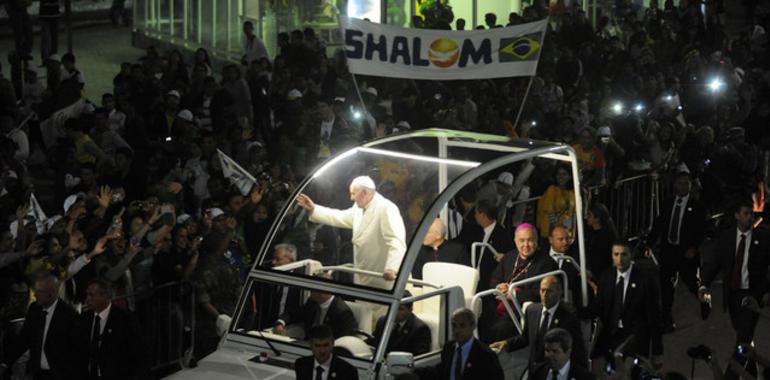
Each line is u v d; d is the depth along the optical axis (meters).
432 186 27.92
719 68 57.94
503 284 26.45
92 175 36.06
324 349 21.61
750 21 75.81
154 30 65.94
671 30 67.94
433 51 32.81
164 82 50.41
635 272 27.78
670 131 43.97
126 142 42.22
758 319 30.30
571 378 21.84
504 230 29.83
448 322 23.92
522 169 37.75
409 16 64.19
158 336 27.61
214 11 61.72
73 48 66.06
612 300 27.88
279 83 49.38
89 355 23.44
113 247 28.62
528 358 26.03
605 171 42.62
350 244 26.45
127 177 37.69
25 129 44.56
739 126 52.72
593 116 49.75
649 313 27.78
